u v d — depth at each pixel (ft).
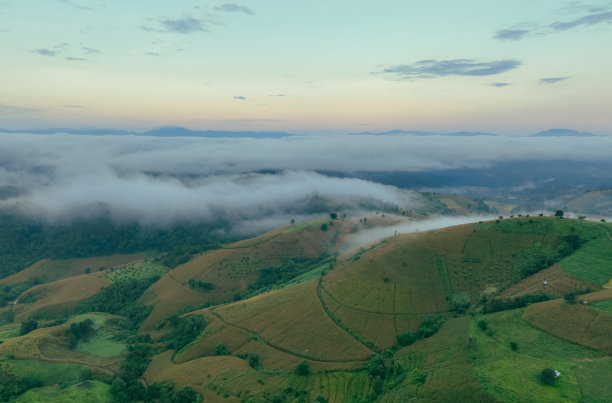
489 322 458.50
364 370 465.06
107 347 648.38
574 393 311.47
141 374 562.25
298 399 426.92
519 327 431.02
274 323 611.47
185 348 611.06
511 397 315.58
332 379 456.86
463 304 549.95
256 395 442.91
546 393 314.14
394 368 436.35
